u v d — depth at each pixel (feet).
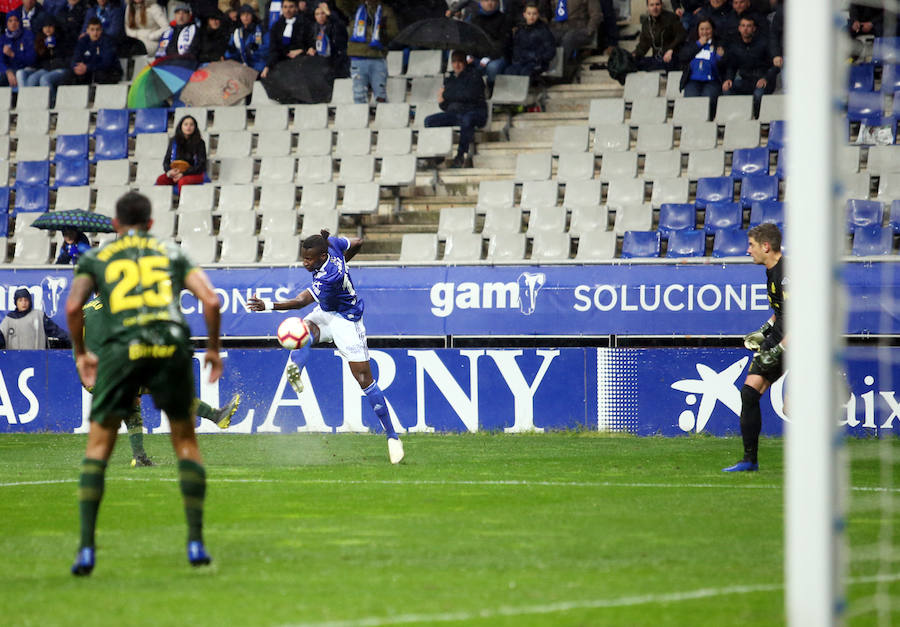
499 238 201.77
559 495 100.22
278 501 96.84
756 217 196.65
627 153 214.28
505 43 237.04
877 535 79.87
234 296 175.42
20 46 259.80
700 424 162.20
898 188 196.54
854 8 212.84
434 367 168.96
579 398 165.17
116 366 65.31
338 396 171.01
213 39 252.01
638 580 63.52
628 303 164.96
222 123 241.55
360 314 128.57
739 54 217.36
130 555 71.77
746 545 74.43
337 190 221.46
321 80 237.04
